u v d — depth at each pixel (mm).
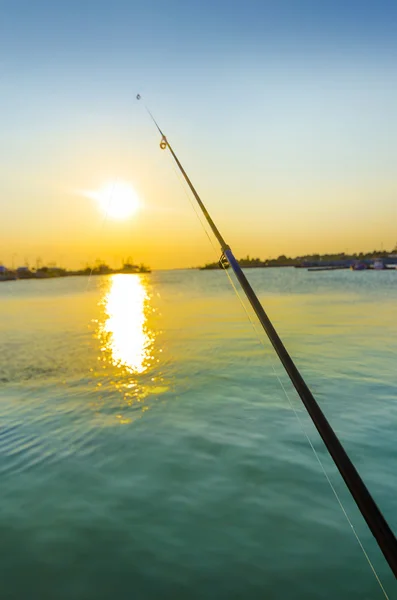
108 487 5043
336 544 4020
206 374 9703
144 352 12609
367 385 8445
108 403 7957
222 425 6727
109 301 36500
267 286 47469
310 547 3984
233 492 4883
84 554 3955
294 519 4387
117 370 10555
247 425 6699
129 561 3861
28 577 3689
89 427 6805
